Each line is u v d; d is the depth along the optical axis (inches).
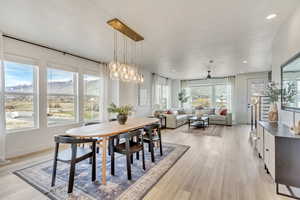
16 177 89.8
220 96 323.6
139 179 87.4
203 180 86.5
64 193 74.6
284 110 98.7
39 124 138.3
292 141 71.5
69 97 167.3
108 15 88.1
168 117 242.4
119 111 117.6
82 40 127.0
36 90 138.3
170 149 139.9
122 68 119.8
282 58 101.0
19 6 79.1
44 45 138.7
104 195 72.9
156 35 115.0
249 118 283.6
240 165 106.0
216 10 82.9
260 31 108.4
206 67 231.8
